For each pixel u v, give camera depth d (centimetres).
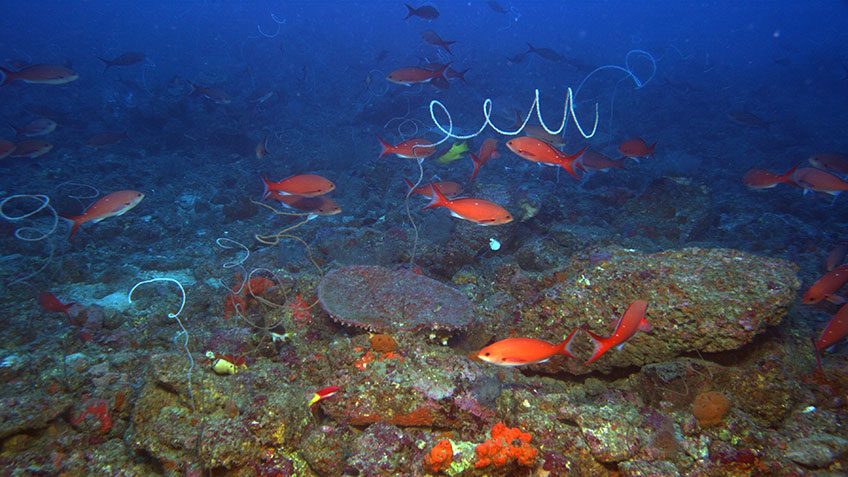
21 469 115
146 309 185
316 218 266
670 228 237
